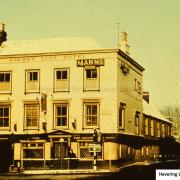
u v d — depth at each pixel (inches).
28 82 1753.2
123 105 1747.0
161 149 2566.4
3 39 1911.9
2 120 1764.3
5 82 1777.8
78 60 1704.0
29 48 1834.4
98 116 1664.6
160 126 2613.2
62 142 1684.3
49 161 1680.6
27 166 1701.5
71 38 1827.0
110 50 1674.5
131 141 1875.0
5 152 1750.7
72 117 1685.5
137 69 2032.5
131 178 1197.7
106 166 1633.9
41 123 1711.4
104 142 1648.6
